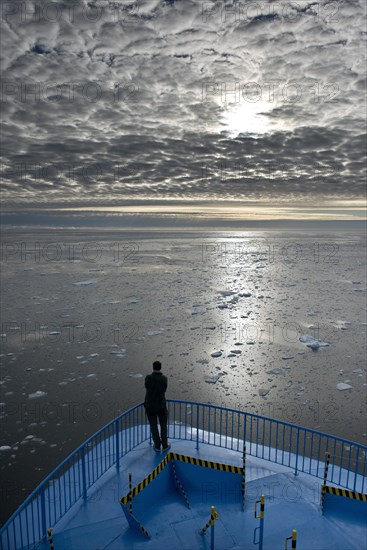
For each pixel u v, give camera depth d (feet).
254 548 16.20
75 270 204.13
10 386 56.44
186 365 64.64
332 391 53.52
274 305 116.47
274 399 51.29
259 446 25.55
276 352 71.61
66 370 62.49
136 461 23.13
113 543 16.43
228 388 55.06
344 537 16.92
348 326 90.89
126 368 63.05
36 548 16.39
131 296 130.11
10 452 39.65
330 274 190.08
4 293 136.36
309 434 42.01
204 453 24.23
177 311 107.65
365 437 41.39
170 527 17.39
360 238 570.87
